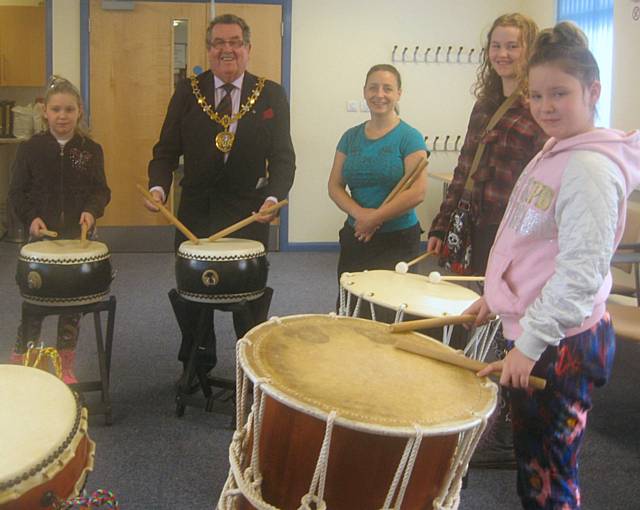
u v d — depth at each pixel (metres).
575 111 1.35
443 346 1.50
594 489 2.34
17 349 2.55
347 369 1.33
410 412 1.19
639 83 4.41
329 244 6.39
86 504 1.01
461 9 6.16
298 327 1.53
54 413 1.07
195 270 2.47
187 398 2.77
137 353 3.50
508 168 2.17
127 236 6.09
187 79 2.87
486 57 2.29
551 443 1.50
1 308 4.21
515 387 1.37
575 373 1.44
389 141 2.76
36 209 2.84
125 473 2.34
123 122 5.95
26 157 2.82
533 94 1.40
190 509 2.14
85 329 3.83
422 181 2.70
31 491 0.94
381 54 6.16
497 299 1.48
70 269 2.46
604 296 1.43
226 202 2.84
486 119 2.28
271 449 1.25
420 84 6.23
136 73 5.90
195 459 2.45
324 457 1.16
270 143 2.85
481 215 2.23
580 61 1.33
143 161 6.02
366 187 2.82
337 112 6.20
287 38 6.01
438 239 2.43
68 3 5.79
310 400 1.17
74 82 5.91
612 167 1.30
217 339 3.72
